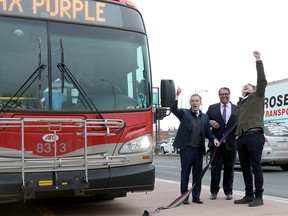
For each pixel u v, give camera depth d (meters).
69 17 6.01
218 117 7.83
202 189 9.40
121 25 6.34
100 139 5.71
